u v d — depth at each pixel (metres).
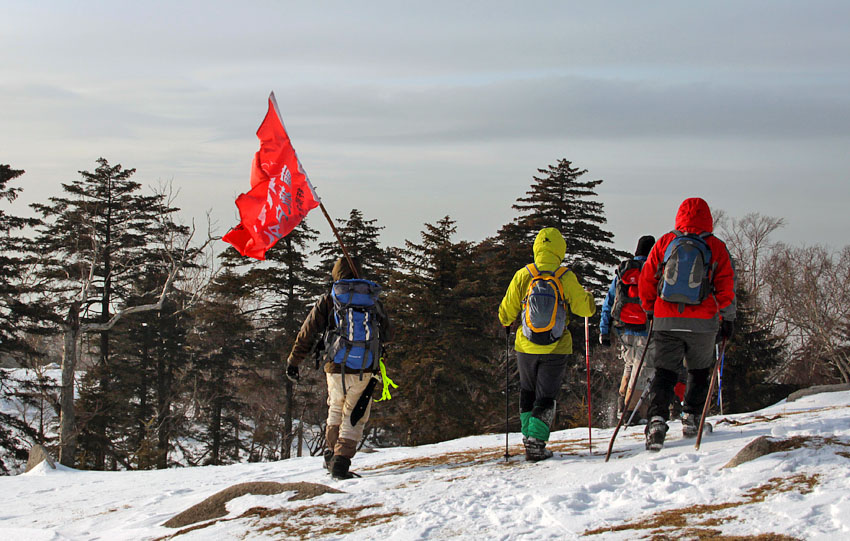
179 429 40.94
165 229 40.75
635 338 7.86
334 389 6.47
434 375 31.48
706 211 5.21
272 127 6.92
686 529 3.62
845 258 46.59
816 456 4.38
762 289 54.62
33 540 5.75
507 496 4.82
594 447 6.56
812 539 3.21
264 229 6.92
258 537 4.73
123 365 43.56
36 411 42.91
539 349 5.95
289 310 40.00
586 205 43.47
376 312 6.38
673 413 8.60
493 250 42.84
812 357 45.75
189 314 43.06
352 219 41.97
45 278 39.53
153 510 6.45
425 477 5.95
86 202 42.59
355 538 4.36
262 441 39.34
